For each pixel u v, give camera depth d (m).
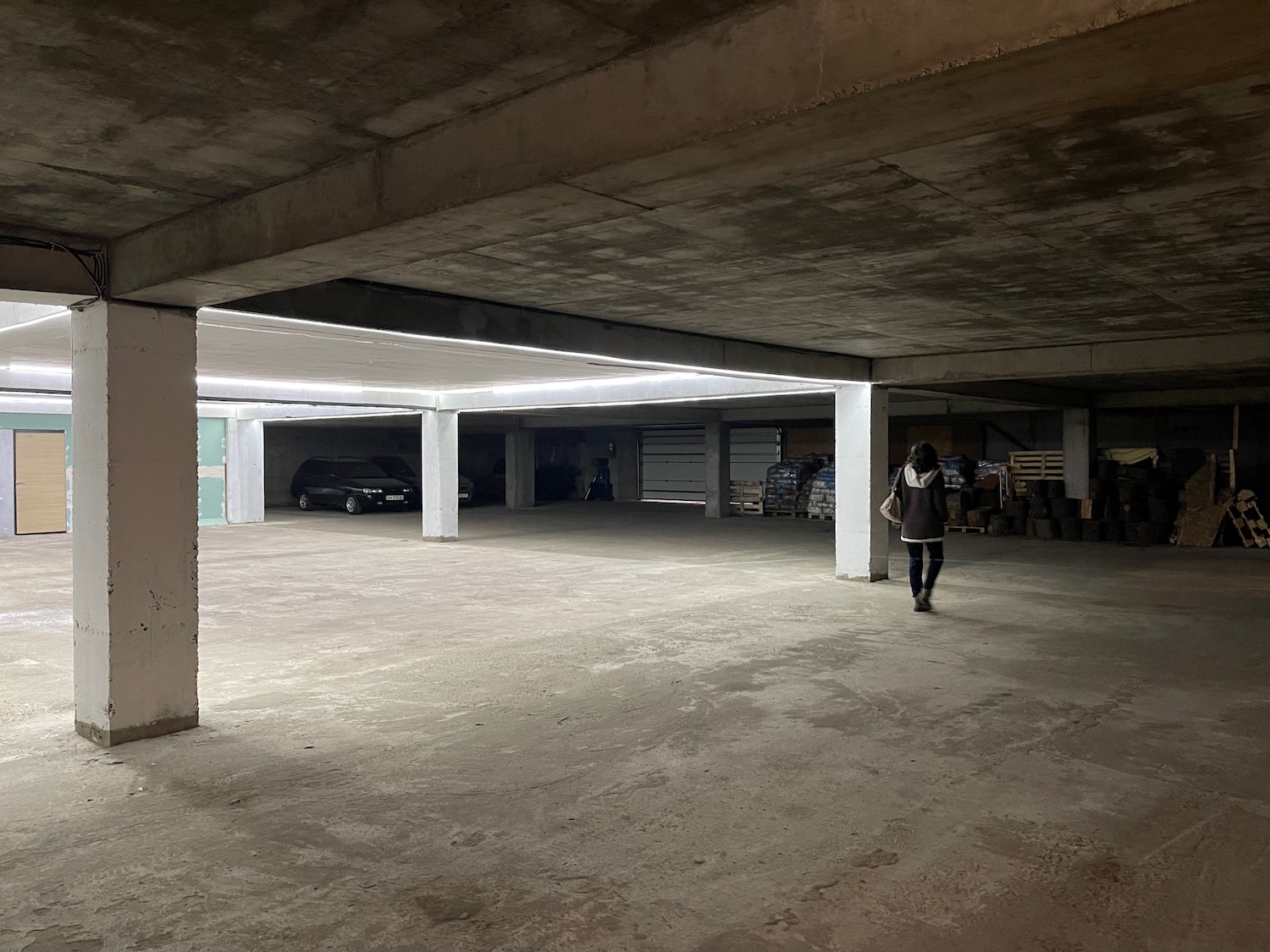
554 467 29.97
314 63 2.90
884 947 3.06
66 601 10.58
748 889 3.48
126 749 5.16
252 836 3.96
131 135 3.55
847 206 4.51
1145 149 3.68
